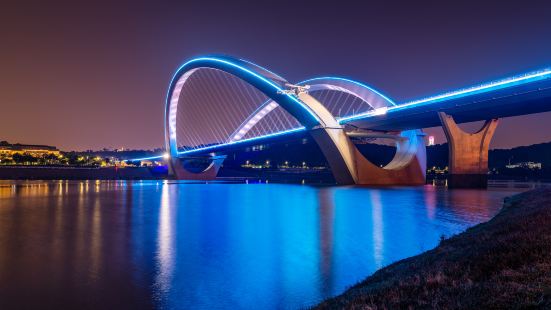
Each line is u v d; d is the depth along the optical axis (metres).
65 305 11.12
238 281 13.26
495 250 8.31
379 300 6.95
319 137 78.75
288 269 14.82
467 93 56.72
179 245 19.92
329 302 8.38
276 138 93.25
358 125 78.69
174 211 37.91
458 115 65.38
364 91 79.88
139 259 16.69
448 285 7.00
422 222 27.91
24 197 56.00
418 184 84.19
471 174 67.31
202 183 116.81
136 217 32.78
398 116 69.94
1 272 14.57
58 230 25.31
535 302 5.26
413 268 9.85
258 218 31.89
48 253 17.97
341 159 78.06
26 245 19.95
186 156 139.00
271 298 11.55
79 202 48.16
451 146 66.38
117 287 12.70
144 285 12.95
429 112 65.50
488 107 57.59
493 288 6.00
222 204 45.78
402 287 7.41
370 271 14.38
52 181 124.38
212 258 16.81
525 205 22.16
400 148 87.75
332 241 20.67
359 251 17.97
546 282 5.90
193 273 14.37
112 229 25.80
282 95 76.50
